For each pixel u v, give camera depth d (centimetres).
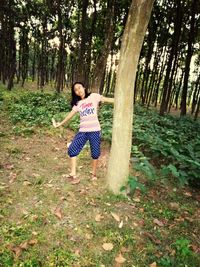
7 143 729
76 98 509
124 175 469
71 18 2333
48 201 444
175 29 1469
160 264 347
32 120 986
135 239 383
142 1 394
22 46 3058
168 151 628
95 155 511
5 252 335
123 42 423
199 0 1584
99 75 1127
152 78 2745
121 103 441
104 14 1797
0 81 2925
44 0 2305
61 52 2130
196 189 570
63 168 580
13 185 491
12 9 2388
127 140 456
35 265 322
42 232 374
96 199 458
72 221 401
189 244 391
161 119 1094
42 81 2619
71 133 850
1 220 392
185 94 1551
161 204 484
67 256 339
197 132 987
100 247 362
